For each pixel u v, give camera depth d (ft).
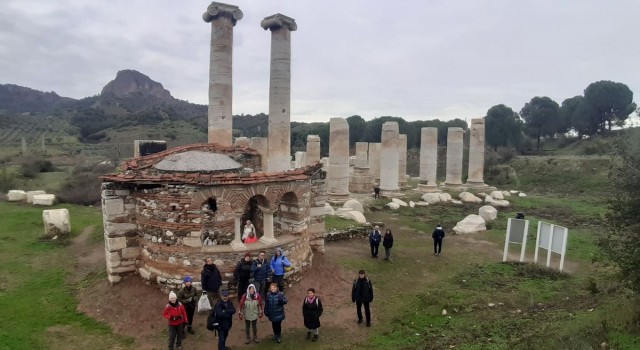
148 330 36.83
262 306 40.27
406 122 257.34
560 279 52.24
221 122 68.08
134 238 45.47
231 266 42.09
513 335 34.78
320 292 46.60
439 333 37.17
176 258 41.63
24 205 88.07
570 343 28.37
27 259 54.65
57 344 34.40
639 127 38.63
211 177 41.88
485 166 174.91
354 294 39.29
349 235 71.10
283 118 71.92
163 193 42.04
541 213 99.81
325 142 250.37
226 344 35.35
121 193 44.68
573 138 230.27
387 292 48.52
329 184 103.91
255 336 35.73
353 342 36.32
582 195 124.88
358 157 122.31
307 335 36.96
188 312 36.19
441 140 265.54
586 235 77.00
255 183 43.80
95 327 37.37
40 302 41.60
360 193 117.91
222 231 47.14
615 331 28.32
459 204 108.17
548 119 227.61
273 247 44.50
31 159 146.41
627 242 32.73
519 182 153.58
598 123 212.23
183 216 41.42
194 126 300.81
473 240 74.64
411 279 53.31
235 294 42.29
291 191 47.50
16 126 287.89
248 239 46.03
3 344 33.30
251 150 62.23
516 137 226.99
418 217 93.56
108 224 43.98
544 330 33.50
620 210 34.32
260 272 40.24
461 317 40.63
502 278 53.01
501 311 41.93
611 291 42.88
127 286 43.57
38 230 68.33
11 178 114.93
